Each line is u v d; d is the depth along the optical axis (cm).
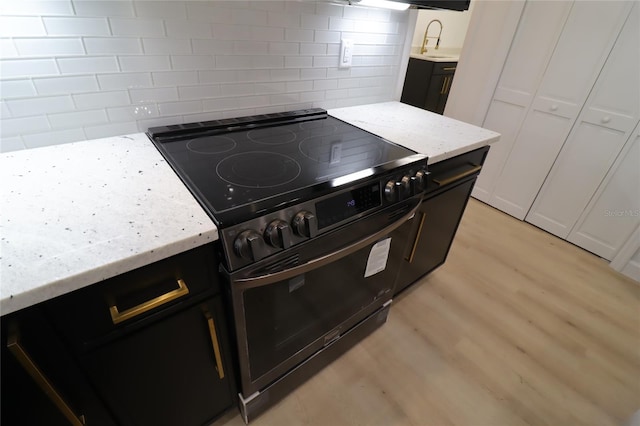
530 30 217
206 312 80
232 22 108
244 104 126
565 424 124
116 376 73
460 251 217
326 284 105
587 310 177
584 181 216
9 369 56
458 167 135
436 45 413
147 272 65
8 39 79
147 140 104
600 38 189
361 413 123
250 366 99
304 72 136
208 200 76
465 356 148
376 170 98
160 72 103
